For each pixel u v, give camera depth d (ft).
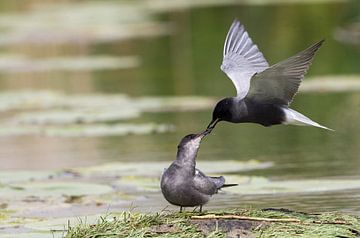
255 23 111.86
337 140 55.93
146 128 62.13
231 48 35.42
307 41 96.68
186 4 142.10
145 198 43.60
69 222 37.32
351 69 82.58
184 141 33.81
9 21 138.51
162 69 90.43
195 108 69.46
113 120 66.69
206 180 33.88
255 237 33.01
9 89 84.38
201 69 88.43
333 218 35.32
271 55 88.48
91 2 163.02
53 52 110.22
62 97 77.66
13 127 64.64
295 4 124.06
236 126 62.80
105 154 55.11
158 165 50.55
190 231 33.35
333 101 68.08
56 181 48.14
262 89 33.47
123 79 85.87
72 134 61.67
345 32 97.45
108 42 114.01
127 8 147.95
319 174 47.26
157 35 115.03
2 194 44.88
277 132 59.82
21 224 39.40
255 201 41.93
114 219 35.04
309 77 79.51
